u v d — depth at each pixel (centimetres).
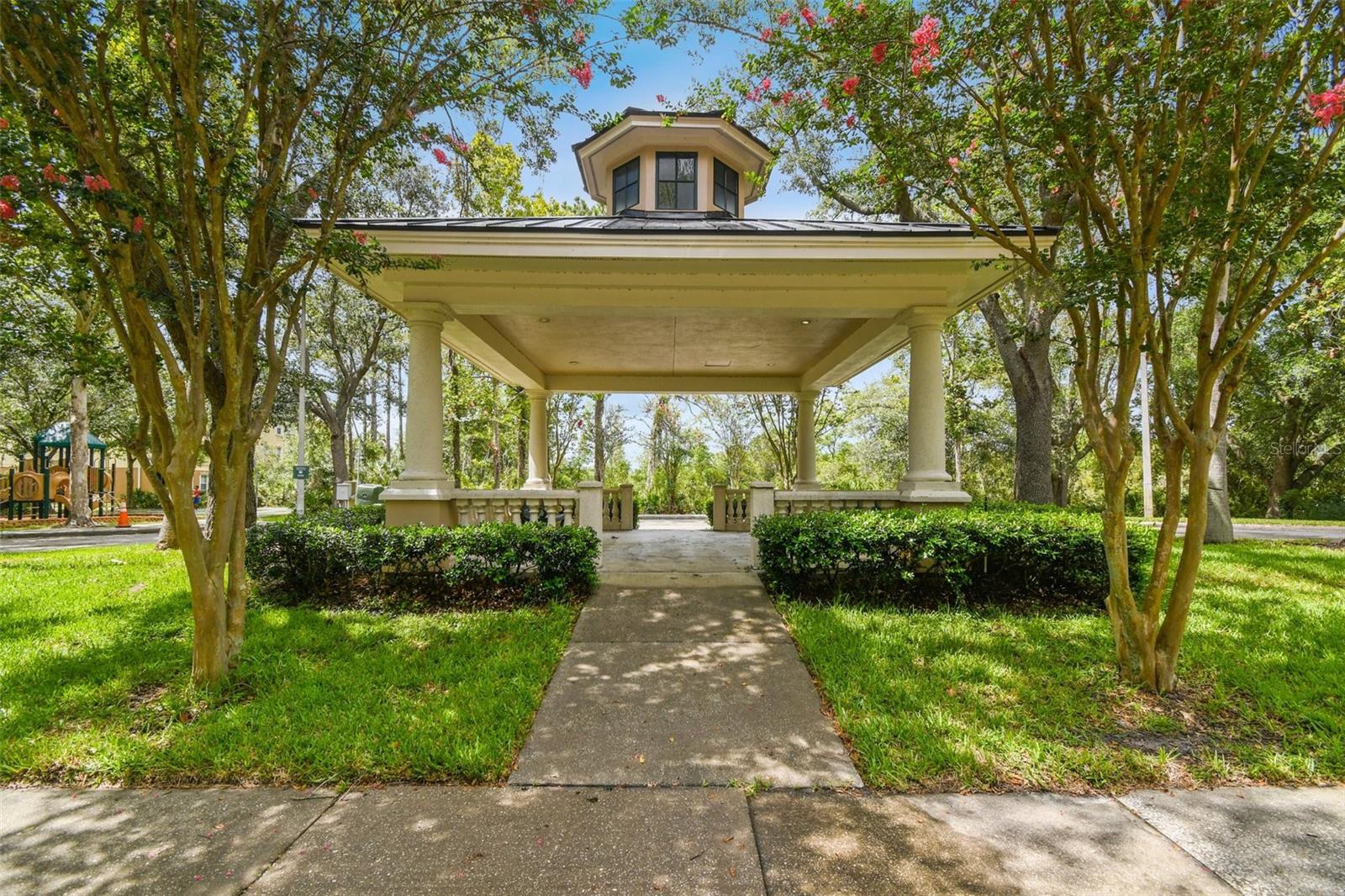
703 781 254
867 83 351
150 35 343
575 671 369
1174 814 231
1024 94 312
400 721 297
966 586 494
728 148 908
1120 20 297
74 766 266
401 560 504
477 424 1532
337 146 372
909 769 258
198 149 324
